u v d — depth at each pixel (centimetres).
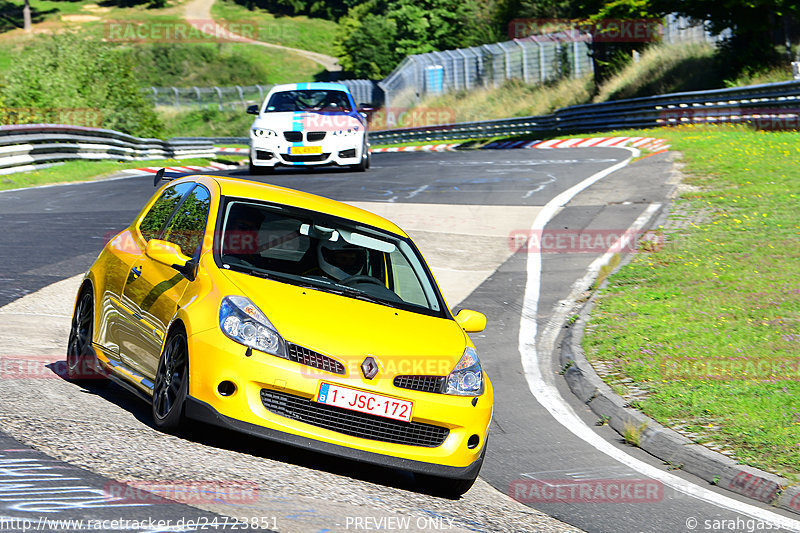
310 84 5409
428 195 4350
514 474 1502
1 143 5372
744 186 4041
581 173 4950
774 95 6150
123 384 1488
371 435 1262
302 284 1405
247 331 1241
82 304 1675
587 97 10819
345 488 1220
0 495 951
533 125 10325
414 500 1246
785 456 1530
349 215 1608
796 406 1759
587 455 1628
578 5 9388
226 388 1223
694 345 2167
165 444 1248
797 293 2530
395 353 1295
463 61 13775
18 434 1188
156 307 1392
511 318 2603
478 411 1329
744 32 7862
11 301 2262
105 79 9494
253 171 5191
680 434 1656
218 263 1377
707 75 8675
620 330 2361
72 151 6325
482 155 6731
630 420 1758
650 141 6228
